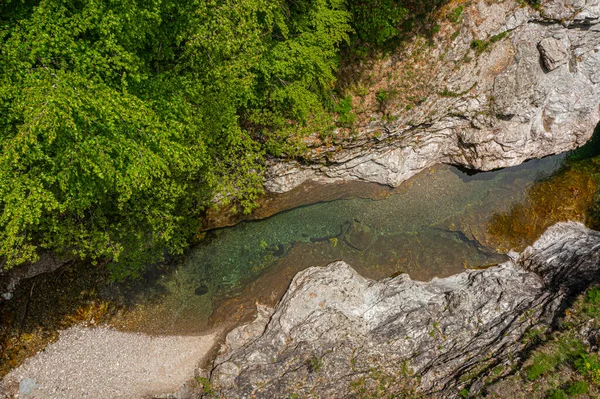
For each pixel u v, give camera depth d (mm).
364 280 23938
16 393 21266
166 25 15062
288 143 23141
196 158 17359
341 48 22969
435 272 24594
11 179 12438
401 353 20625
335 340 21141
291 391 20031
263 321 23172
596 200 25922
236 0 14664
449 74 23641
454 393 18312
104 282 23516
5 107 12391
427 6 22281
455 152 26703
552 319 19562
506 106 24781
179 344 22984
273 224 25453
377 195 26219
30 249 15188
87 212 19938
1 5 11953
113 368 22297
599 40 24688
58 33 11805
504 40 23766
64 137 12469
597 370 16875
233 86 17578
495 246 25250
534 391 17172
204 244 24812
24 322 22281
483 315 21250
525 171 27031
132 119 12461
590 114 26594
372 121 23781
